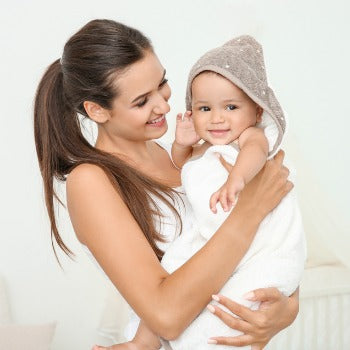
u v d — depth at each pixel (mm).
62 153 1977
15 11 4023
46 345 3963
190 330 1777
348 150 4375
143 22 4035
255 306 1782
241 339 1751
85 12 4031
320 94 4312
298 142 4055
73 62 1898
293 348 3889
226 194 1620
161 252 1915
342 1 4289
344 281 3959
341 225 4121
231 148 1867
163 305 1667
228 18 4098
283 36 4223
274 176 1812
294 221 1878
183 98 4008
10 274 4238
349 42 4324
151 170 2061
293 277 1827
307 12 4246
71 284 4273
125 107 1868
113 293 4066
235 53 1849
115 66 1832
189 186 1896
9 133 4141
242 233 1724
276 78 4242
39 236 4242
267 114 1887
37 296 4262
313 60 4289
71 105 1950
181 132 2072
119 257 1739
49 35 4047
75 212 1836
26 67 4074
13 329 3971
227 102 1848
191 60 4070
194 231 1873
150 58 1864
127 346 1864
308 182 4047
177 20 4055
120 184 1877
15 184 4191
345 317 3961
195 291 1667
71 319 4281
